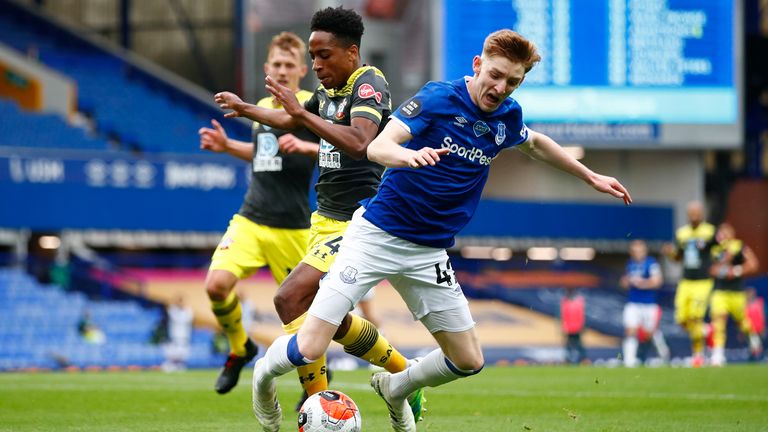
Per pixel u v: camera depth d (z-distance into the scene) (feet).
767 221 247.50
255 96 232.73
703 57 193.47
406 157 38.29
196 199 184.65
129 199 180.75
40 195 175.63
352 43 47.09
